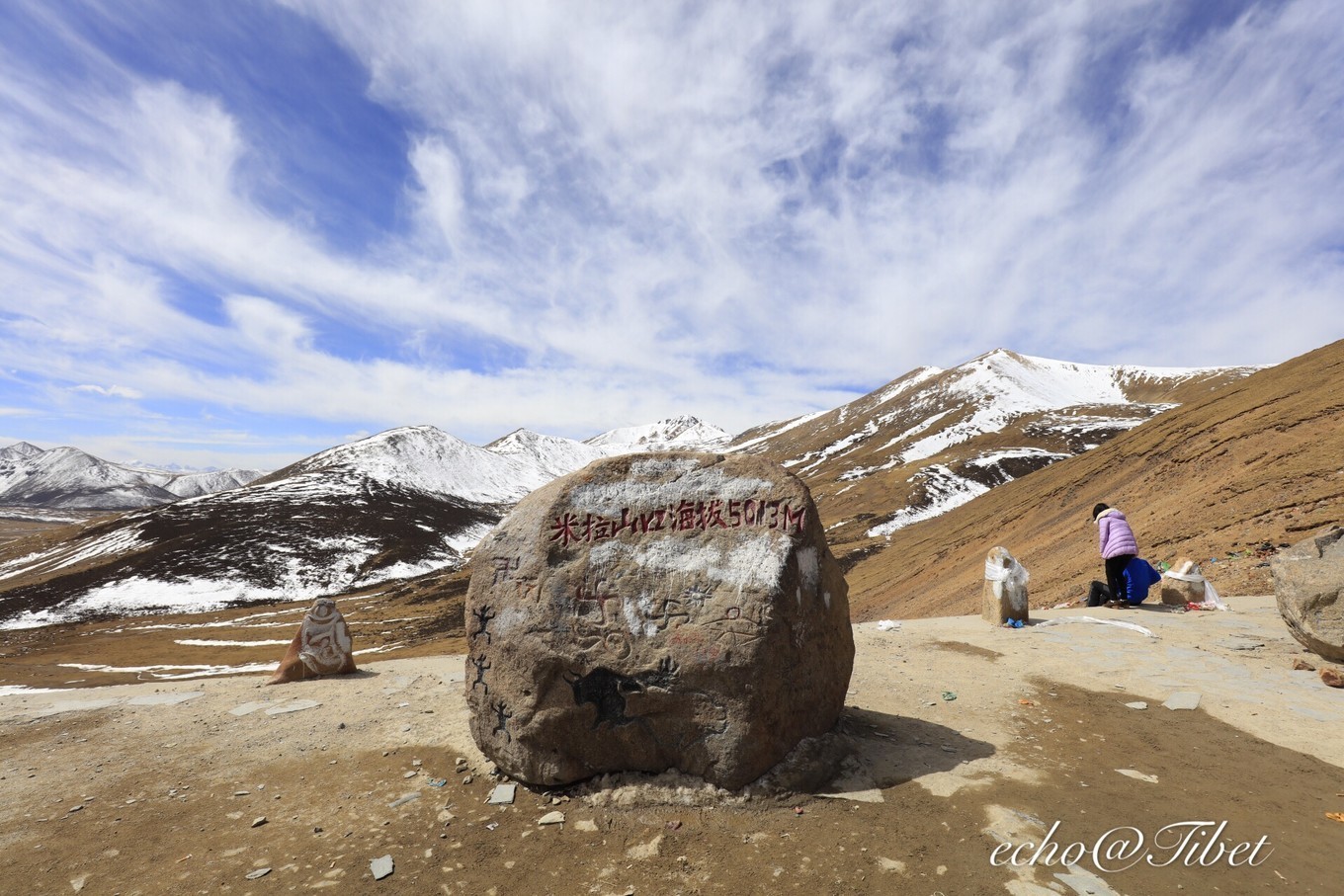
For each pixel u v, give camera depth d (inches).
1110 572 514.0
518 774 229.0
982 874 173.3
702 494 239.3
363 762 254.8
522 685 228.2
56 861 192.7
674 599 226.2
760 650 216.7
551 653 225.1
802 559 234.7
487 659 236.8
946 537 1723.7
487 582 240.4
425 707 316.5
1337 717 273.9
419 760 253.4
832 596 246.8
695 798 213.9
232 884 180.2
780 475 241.3
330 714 310.8
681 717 220.8
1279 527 637.9
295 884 179.8
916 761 240.1
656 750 223.9
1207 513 780.0
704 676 217.6
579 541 235.5
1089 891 165.0
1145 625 432.8
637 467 244.8
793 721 228.7
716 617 221.3
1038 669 357.1
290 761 258.7
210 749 272.5
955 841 188.9
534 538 236.8
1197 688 314.7
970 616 514.3
